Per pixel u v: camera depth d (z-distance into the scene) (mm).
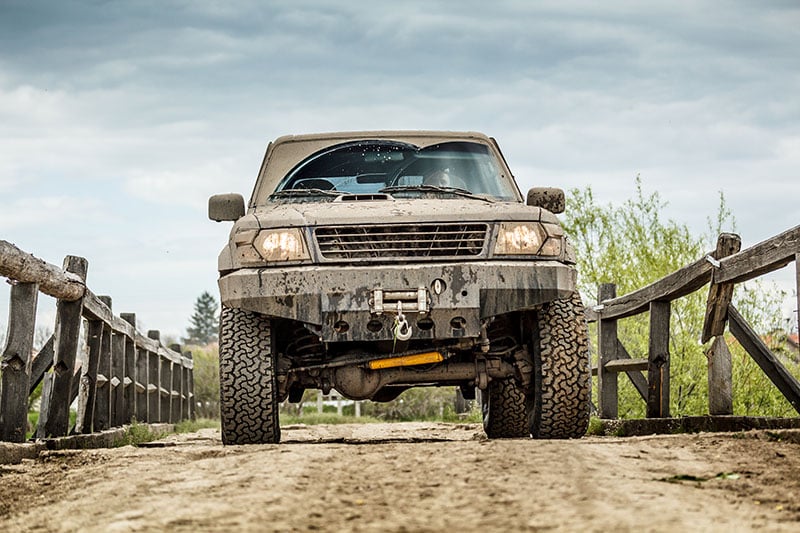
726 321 10047
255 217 8883
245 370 8812
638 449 6848
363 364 9141
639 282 16953
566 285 8633
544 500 4871
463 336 8484
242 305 8539
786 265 9000
